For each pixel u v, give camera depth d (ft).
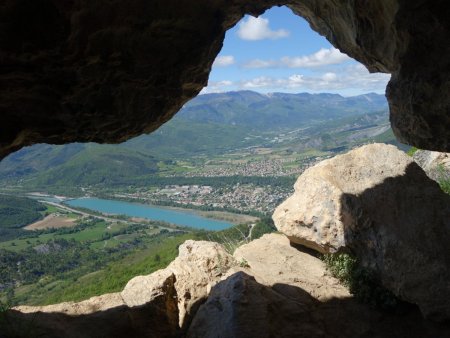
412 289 25.11
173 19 21.83
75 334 21.89
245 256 32.99
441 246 25.66
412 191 29.71
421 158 44.21
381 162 33.14
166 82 24.39
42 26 16.98
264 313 22.38
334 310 26.43
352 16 23.43
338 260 30.73
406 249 26.25
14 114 20.08
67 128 22.39
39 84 19.42
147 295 26.45
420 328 24.43
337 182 32.55
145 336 24.43
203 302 27.94
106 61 20.49
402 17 19.04
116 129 24.54
